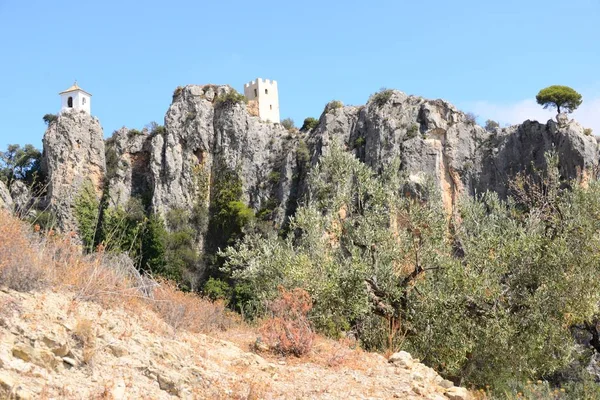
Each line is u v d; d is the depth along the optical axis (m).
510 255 14.83
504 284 15.14
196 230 87.94
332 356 9.05
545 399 10.82
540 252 14.90
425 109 82.88
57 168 88.62
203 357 7.35
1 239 6.94
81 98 96.94
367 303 14.19
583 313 14.60
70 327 6.09
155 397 5.77
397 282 15.28
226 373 7.06
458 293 14.28
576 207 16.64
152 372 6.11
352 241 16.14
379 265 15.57
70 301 6.87
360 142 84.31
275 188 91.00
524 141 75.38
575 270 14.83
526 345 13.97
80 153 91.19
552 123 71.75
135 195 94.62
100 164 93.75
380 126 82.81
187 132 96.19
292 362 8.62
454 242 17.39
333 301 14.24
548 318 14.12
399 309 14.71
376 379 8.16
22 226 8.27
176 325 8.33
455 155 79.44
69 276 7.52
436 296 14.19
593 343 18.50
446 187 77.75
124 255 10.02
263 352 8.99
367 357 9.44
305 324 9.62
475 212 17.55
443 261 15.14
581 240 15.26
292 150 90.94
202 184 92.81
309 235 17.19
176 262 71.06
